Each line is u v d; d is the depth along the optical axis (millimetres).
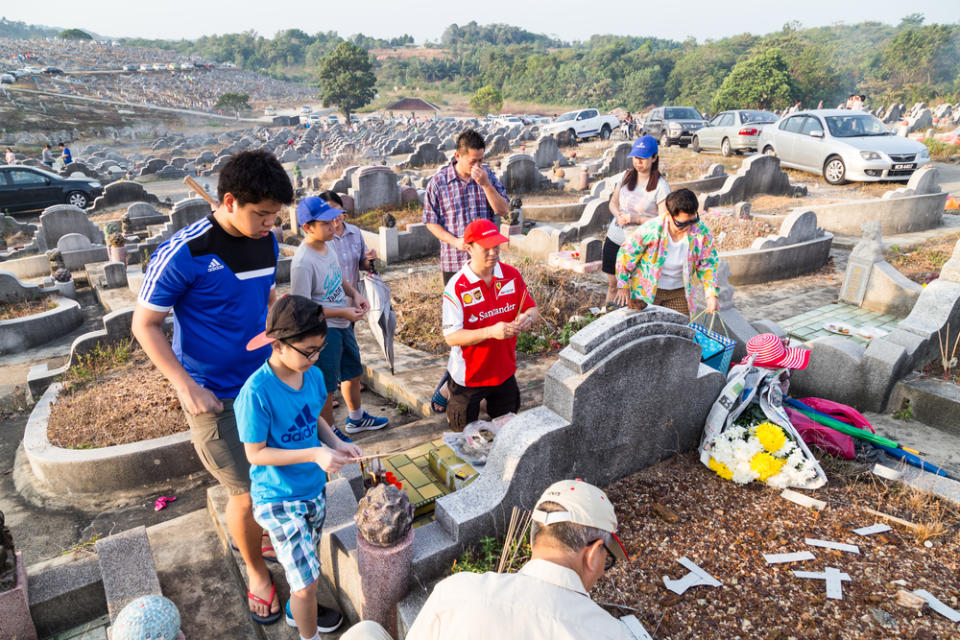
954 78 82750
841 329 6957
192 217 14906
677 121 24766
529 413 3656
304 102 128000
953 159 19156
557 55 146250
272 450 2586
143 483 5035
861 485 4012
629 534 3551
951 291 5469
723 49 115125
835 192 14531
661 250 4965
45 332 9656
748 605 3043
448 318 3949
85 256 13203
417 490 3820
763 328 5949
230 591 3693
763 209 13352
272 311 2346
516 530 3410
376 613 2990
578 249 10023
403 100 90250
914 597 3021
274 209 2691
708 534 3553
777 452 3990
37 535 4512
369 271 5242
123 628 2719
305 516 2852
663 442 4207
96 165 35094
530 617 1503
